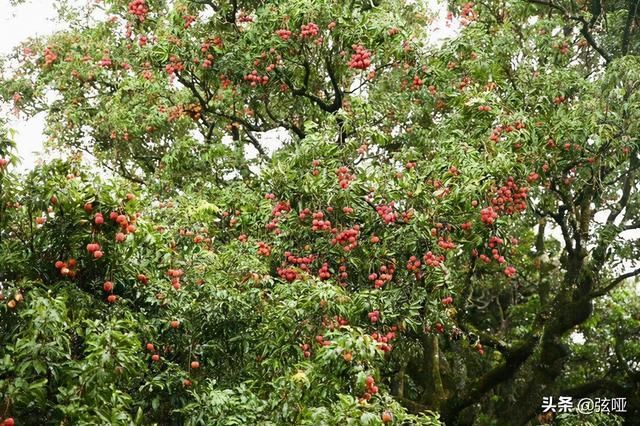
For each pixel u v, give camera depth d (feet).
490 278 57.00
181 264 29.45
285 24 39.93
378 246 31.83
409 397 52.54
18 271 24.04
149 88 46.47
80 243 24.14
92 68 51.26
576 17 45.21
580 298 46.37
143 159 50.80
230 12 43.11
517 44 42.45
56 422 21.74
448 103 41.86
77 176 24.06
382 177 31.86
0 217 23.53
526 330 59.57
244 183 38.60
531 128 37.22
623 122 39.32
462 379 54.34
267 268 31.45
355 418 21.57
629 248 46.52
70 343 23.26
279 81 41.96
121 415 21.67
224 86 42.32
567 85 41.04
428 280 31.78
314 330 28.19
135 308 27.40
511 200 35.55
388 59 40.68
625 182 49.19
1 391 20.59
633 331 59.57
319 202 31.27
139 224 24.34
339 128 35.27
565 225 45.91
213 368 29.12
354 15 39.52
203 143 46.80
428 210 31.99
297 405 24.48
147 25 48.03
